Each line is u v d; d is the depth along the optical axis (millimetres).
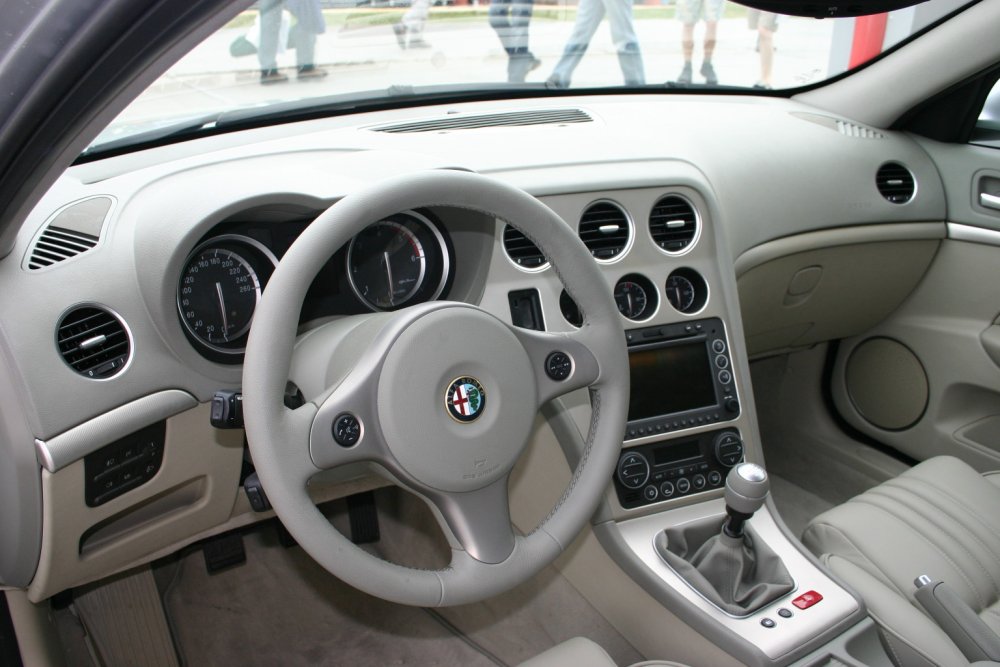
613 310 1063
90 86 591
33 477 1102
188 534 1387
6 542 1212
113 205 1206
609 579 1435
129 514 1282
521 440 969
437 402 918
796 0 1087
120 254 1140
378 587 903
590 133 1650
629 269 1450
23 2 506
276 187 1160
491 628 1666
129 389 1127
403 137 1576
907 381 2055
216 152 1450
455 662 1648
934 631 1167
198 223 1110
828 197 1839
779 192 1797
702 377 1467
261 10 1578
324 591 1853
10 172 780
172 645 1671
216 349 1202
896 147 1941
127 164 1443
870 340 2139
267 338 864
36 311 1078
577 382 1043
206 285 1197
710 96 2072
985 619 1264
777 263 1826
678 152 1697
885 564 1316
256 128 1635
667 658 1349
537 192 1394
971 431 1939
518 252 1360
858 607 1210
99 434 1107
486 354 939
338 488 1385
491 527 971
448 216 1298
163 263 1109
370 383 910
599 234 1445
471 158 1459
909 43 1903
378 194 902
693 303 1502
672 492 1400
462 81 1895
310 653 1704
